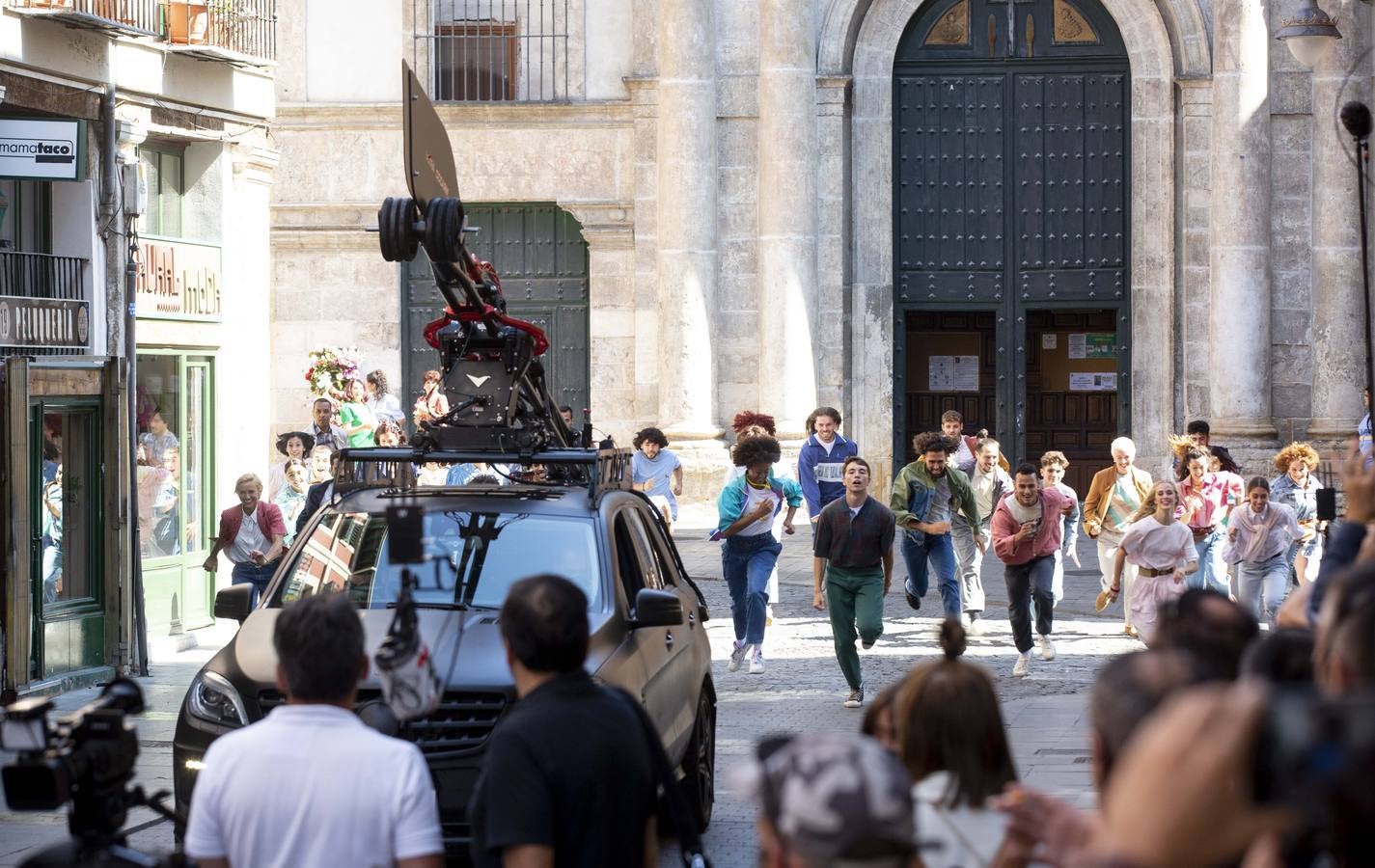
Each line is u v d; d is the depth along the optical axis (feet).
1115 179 114.11
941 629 21.35
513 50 114.93
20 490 53.57
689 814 19.07
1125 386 114.21
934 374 118.62
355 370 92.99
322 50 115.14
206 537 71.51
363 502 37.93
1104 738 13.29
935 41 114.93
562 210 115.44
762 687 57.06
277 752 17.69
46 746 15.88
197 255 71.46
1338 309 107.55
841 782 10.32
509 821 18.20
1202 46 111.14
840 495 70.28
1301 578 62.13
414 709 21.02
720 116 112.16
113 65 65.21
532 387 41.39
